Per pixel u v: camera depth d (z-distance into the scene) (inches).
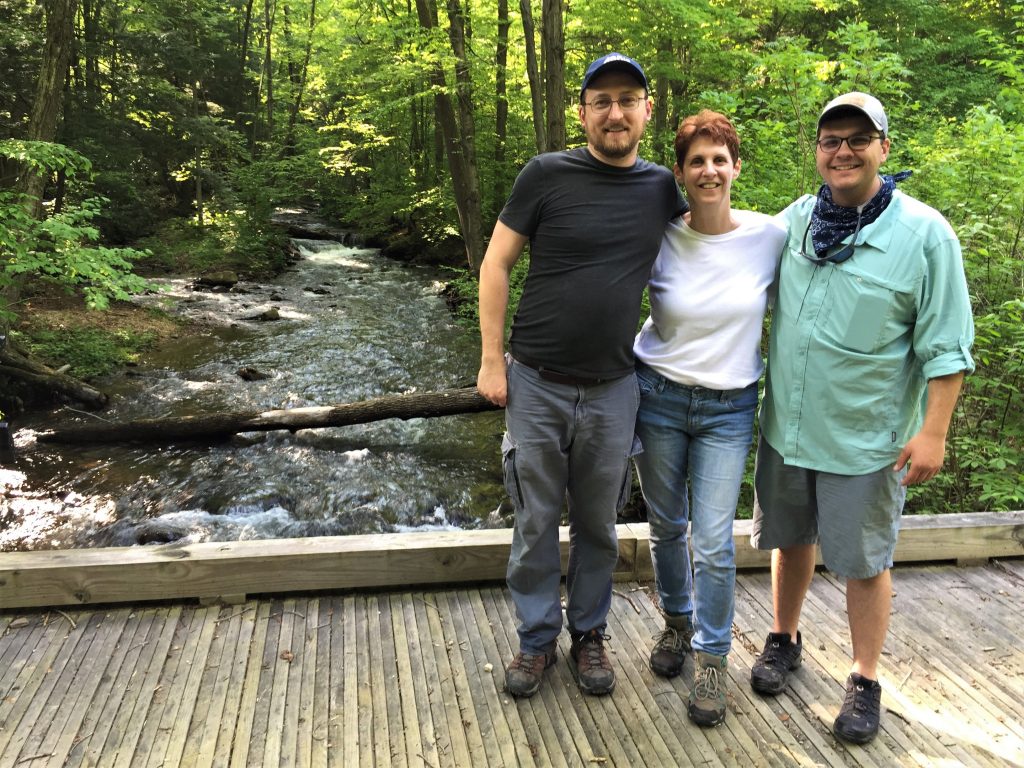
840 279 71.6
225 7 816.3
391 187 665.6
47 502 193.2
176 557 99.6
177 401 271.0
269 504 197.0
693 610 92.4
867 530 73.7
